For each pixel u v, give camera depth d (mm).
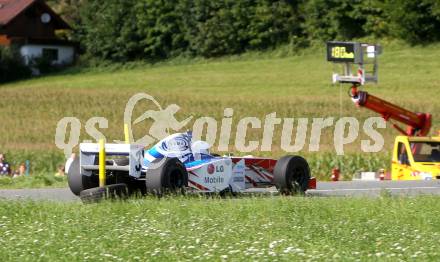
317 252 34594
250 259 33188
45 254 34312
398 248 35469
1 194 62062
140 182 55906
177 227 41375
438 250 35406
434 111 168875
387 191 57750
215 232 39656
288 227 41312
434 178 81312
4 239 38125
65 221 43000
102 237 38250
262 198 53188
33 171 120875
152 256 33875
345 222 42906
